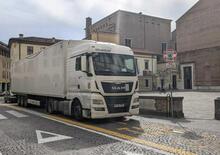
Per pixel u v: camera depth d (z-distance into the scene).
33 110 17.80
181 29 51.00
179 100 12.80
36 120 12.39
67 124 11.02
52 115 14.55
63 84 13.11
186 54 49.44
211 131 9.03
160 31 60.00
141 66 51.91
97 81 10.68
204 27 46.69
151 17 58.44
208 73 45.28
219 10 44.19
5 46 62.16
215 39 44.66
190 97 26.73
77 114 11.89
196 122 11.08
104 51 11.16
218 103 11.84
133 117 12.95
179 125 10.35
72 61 12.30
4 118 13.22
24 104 20.70
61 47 13.34
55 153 6.60
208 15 46.03
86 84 10.99
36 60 17.45
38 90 16.92
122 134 8.75
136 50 54.47
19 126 10.63
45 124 11.09
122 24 54.03
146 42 57.56
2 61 59.50
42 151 6.80
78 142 7.70
